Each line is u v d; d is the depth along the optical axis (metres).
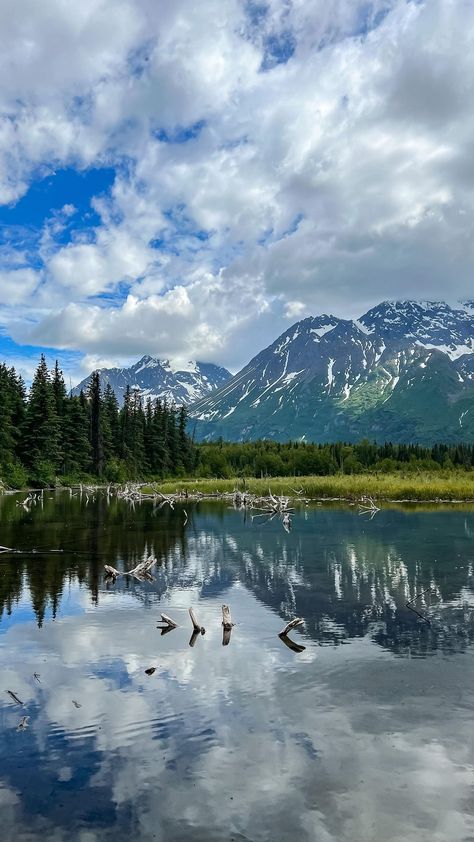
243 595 19.59
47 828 7.25
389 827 7.27
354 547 30.25
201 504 64.81
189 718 10.24
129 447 117.44
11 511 49.78
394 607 17.95
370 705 10.77
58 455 90.69
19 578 22.22
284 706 10.73
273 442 170.75
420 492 65.88
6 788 8.13
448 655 13.54
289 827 7.27
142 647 14.09
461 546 30.33
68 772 8.52
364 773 8.48
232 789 8.07
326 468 122.81
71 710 10.55
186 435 136.50
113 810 7.62
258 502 63.38
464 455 148.88
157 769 8.60
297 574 23.11
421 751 9.12
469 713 10.46
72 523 41.41
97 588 20.58
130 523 41.94
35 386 88.75
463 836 7.12
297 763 8.77
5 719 10.21
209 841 6.99
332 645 14.30
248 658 13.32
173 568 24.47
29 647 14.05
